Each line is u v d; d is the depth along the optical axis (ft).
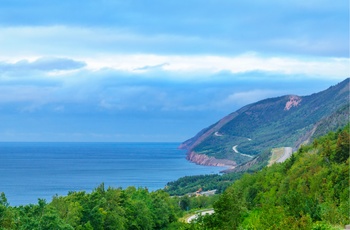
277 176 535.60
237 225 253.85
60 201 335.26
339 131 557.74
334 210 222.89
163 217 462.60
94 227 343.67
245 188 567.18
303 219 173.78
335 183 363.15
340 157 434.71
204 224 252.62
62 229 272.51
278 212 216.13
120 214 389.19
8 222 283.38
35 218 286.05
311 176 409.28
